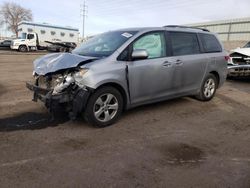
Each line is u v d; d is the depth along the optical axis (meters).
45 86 5.21
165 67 5.89
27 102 6.77
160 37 5.98
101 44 5.75
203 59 6.79
